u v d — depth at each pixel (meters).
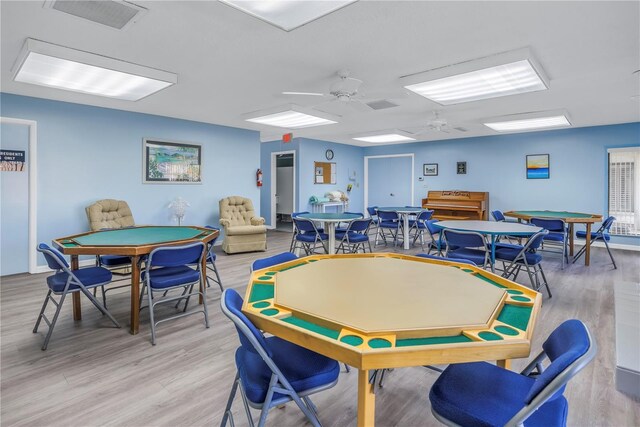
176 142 6.02
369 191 10.46
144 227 3.98
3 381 2.09
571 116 5.77
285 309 1.34
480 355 1.03
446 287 1.62
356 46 2.92
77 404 1.88
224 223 6.09
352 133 7.86
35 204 4.62
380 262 2.21
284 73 3.61
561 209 7.19
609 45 2.87
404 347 1.01
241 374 1.40
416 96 4.47
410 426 1.74
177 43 2.88
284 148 9.00
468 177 8.45
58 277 2.72
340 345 1.03
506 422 1.09
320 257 2.36
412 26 2.56
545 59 3.18
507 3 2.24
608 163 6.63
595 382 2.10
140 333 2.79
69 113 4.86
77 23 2.53
